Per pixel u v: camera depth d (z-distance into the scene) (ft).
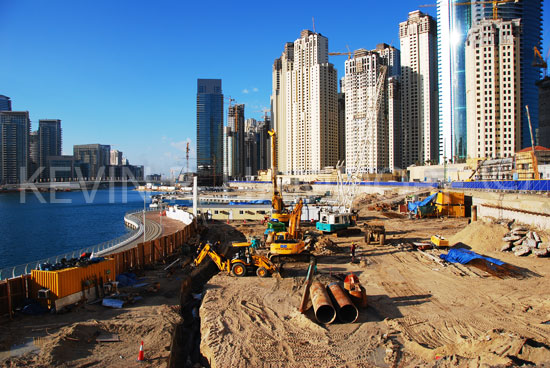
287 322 78.13
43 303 81.46
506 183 233.55
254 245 129.49
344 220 186.29
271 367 60.49
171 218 333.01
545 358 52.75
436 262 123.65
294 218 159.43
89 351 66.39
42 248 278.46
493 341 59.62
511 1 579.89
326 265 124.98
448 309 82.12
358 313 78.02
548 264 114.73
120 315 81.56
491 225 145.89
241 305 87.81
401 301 88.02
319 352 64.59
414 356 62.44
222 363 61.93
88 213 513.45
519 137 531.91
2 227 380.58
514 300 86.17
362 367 59.47
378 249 150.20
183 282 110.11
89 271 89.76
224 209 284.41
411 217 257.14
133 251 121.19
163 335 72.95
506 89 525.75
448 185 330.95
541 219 143.02
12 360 60.70
